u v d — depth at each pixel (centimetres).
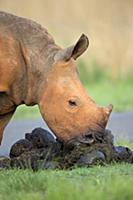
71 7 6544
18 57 2467
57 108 2392
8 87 2473
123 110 4725
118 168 2216
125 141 3106
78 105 2373
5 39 2464
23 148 2512
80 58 6212
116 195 1812
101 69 6194
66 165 2298
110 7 6575
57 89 2397
